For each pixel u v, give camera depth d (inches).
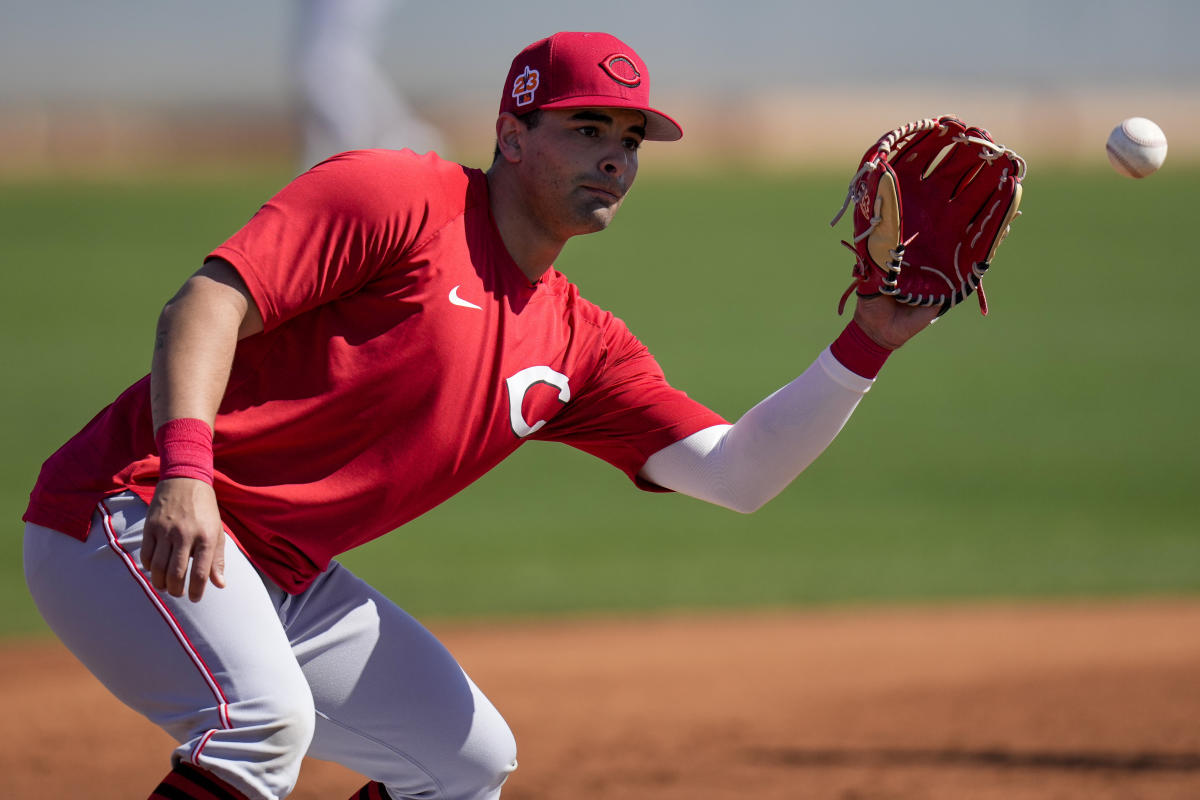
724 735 700.0
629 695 796.6
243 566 368.5
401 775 428.5
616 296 3265.3
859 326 412.5
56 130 7800.2
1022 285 3425.2
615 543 1384.1
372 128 3548.2
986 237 402.9
